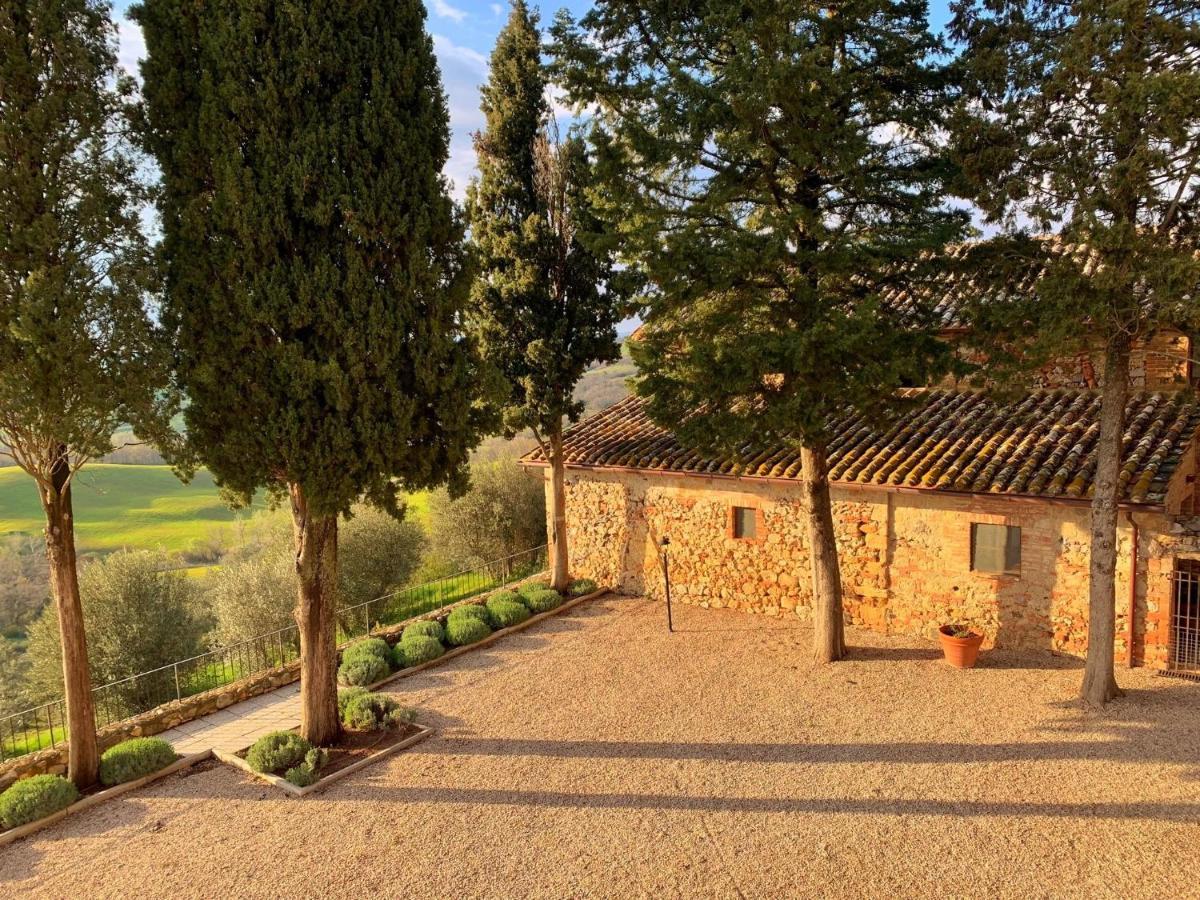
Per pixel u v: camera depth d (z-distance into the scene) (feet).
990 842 25.16
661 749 32.68
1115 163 28.86
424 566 93.61
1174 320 28.55
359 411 29.66
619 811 27.91
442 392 32.42
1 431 26.66
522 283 51.16
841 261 32.78
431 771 31.35
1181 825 25.46
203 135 27.68
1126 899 22.24
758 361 32.86
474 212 52.90
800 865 24.38
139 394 26.25
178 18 27.63
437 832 26.89
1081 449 39.34
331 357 28.60
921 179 35.32
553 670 42.42
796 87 29.94
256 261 28.19
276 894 23.73
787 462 46.96
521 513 91.76
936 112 34.76
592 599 55.72
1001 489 38.11
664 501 53.78
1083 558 38.83
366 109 28.86
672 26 34.78
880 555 45.09
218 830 27.45
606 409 64.64
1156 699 34.53
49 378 25.13
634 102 36.42
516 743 33.73
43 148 25.38
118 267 26.12
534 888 23.66
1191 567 37.29
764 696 37.73
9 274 25.17
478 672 42.52
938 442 43.96
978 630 42.34
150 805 29.37
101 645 58.03
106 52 27.07
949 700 36.11
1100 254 31.40
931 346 33.71
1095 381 47.21
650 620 50.34
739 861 24.71
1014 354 33.50
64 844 26.84
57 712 56.44
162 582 63.87
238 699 39.60
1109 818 26.12
